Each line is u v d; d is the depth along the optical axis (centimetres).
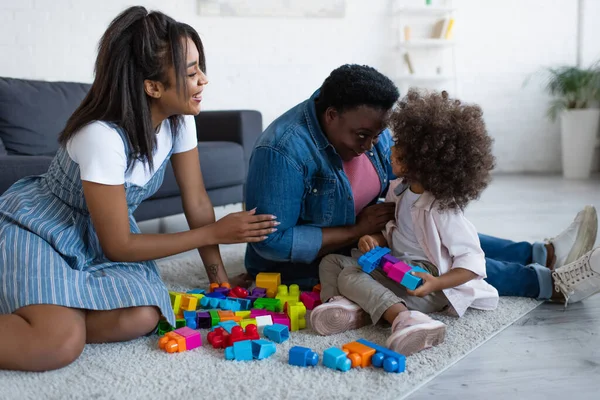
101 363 108
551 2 443
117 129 116
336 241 147
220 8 381
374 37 415
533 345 118
